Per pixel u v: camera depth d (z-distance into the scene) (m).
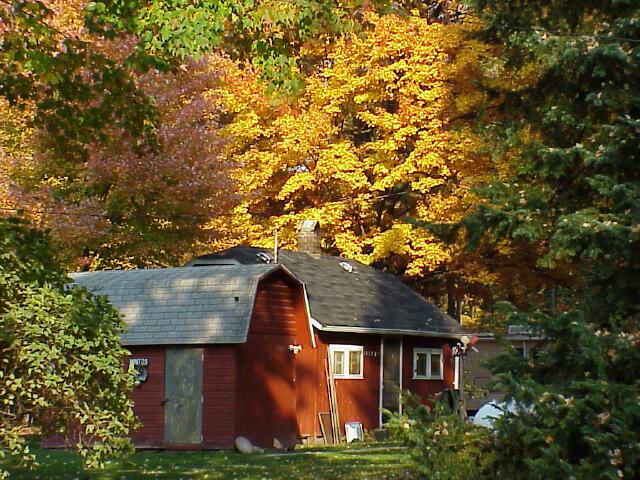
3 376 13.20
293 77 16.70
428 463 13.59
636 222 14.56
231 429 27.34
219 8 15.27
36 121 17.66
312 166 41.31
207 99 36.72
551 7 21.58
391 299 37.91
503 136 22.56
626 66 17.50
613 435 12.60
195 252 38.16
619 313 15.04
